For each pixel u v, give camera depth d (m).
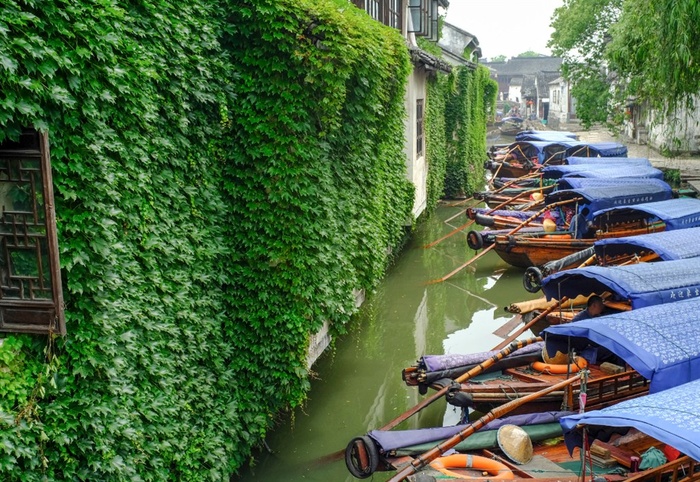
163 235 5.78
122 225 5.20
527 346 9.21
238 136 6.89
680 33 13.12
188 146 6.12
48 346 4.50
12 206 4.39
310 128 7.10
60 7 4.40
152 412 5.45
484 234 15.57
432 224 21.64
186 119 6.00
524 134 30.64
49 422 4.50
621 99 24.44
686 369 6.07
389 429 7.91
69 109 4.54
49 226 4.30
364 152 9.48
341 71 6.90
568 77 29.34
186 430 5.98
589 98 28.48
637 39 17.19
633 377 8.07
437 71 21.52
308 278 7.15
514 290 15.28
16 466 4.25
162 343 5.66
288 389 7.14
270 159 6.82
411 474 6.41
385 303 14.41
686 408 4.71
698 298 7.48
